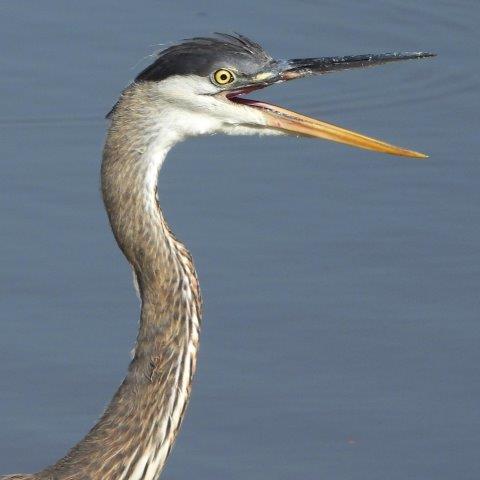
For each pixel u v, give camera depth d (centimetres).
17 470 1190
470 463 1205
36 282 1389
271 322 1341
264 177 1569
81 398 1258
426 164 1602
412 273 1406
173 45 994
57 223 1484
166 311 948
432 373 1288
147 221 948
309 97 1806
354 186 1552
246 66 1010
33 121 1697
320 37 1939
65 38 1883
